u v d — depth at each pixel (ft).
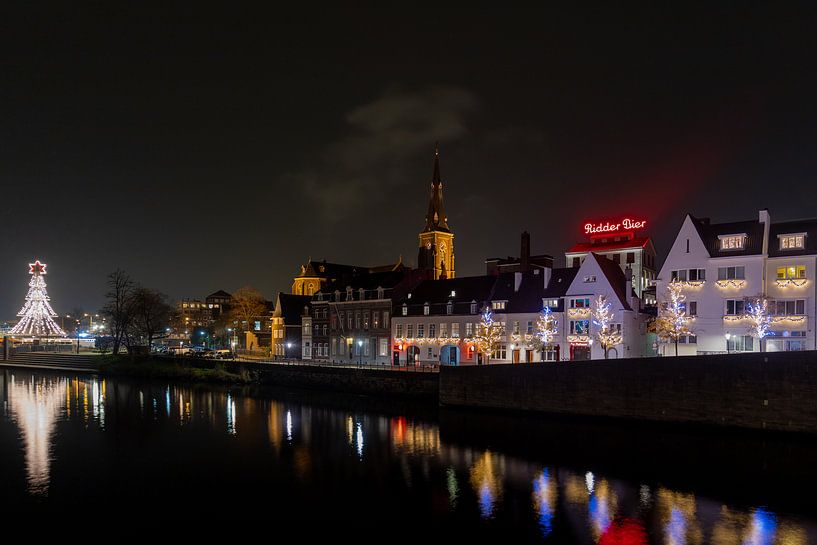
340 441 146.00
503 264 388.98
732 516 93.56
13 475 117.91
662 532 87.81
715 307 201.36
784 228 200.44
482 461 126.31
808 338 186.29
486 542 84.89
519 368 176.04
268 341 452.35
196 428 163.43
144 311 372.58
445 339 276.62
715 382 143.43
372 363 308.40
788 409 134.51
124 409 197.67
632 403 155.12
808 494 102.58
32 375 327.88
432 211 574.56
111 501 102.53
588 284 231.50
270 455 132.98
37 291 534.78
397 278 317.83
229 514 96.02
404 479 114.01
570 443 140.15
